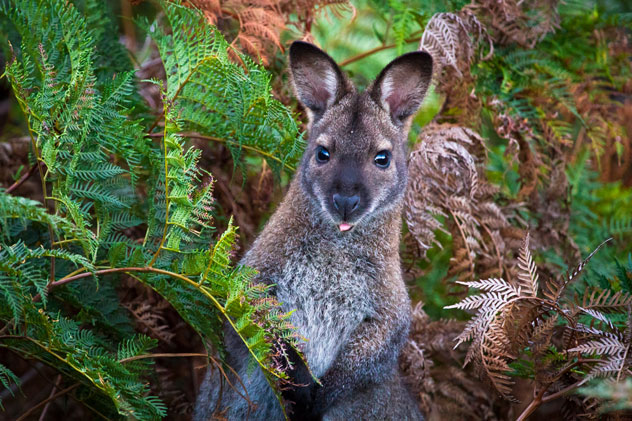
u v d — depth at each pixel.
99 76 8.66
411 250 9.62
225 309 6.48
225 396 8.22
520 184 10.95
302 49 8.62
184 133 8.84
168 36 7.89
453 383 9.63
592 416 7.20
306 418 8.05
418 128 10.83
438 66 9.38
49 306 7.14
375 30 10.98
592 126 10.94
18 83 6.34
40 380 8.95
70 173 6.45
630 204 12.22
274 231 8.27
